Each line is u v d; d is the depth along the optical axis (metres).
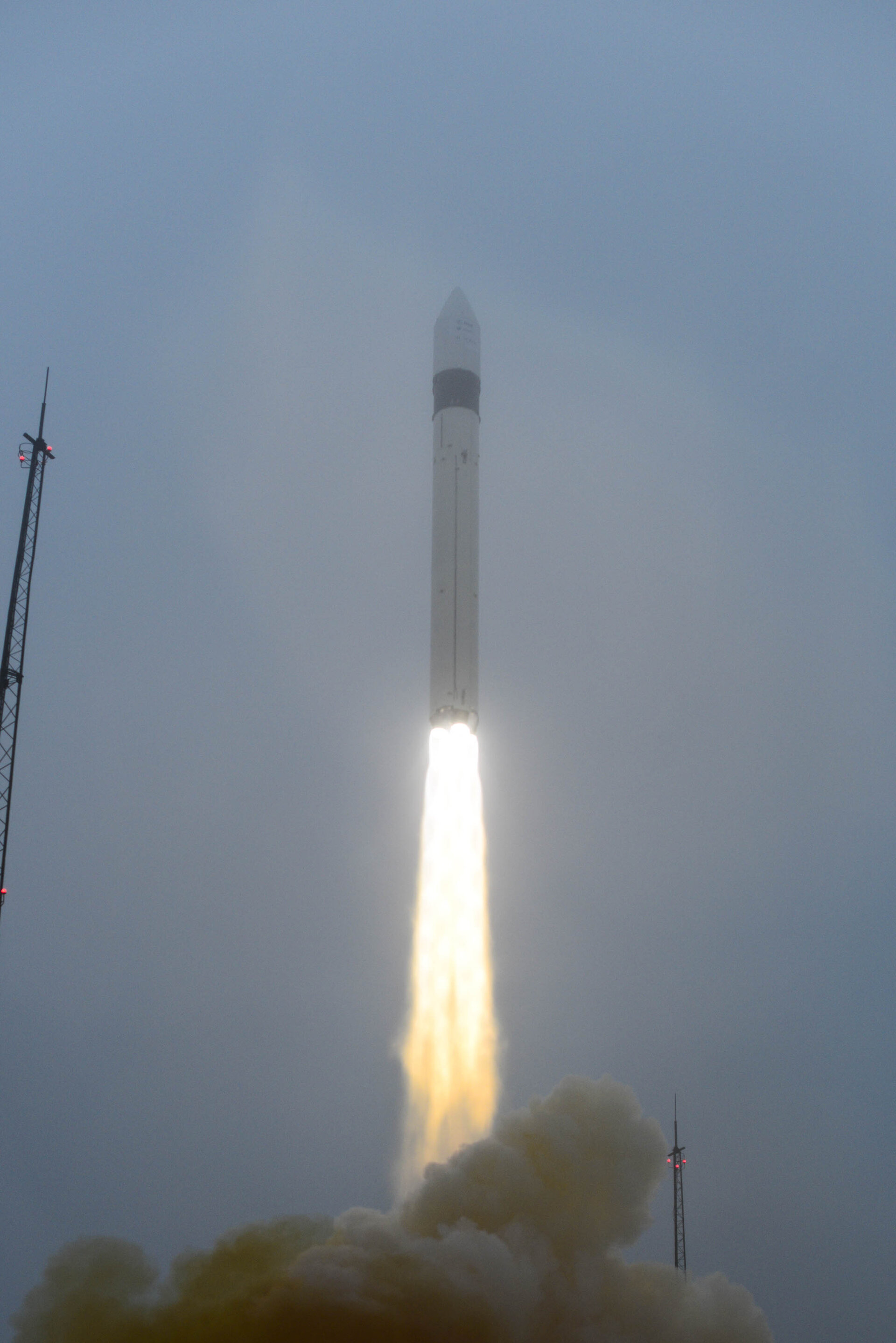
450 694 73.31
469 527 75.81
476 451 77.88
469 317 80.31
